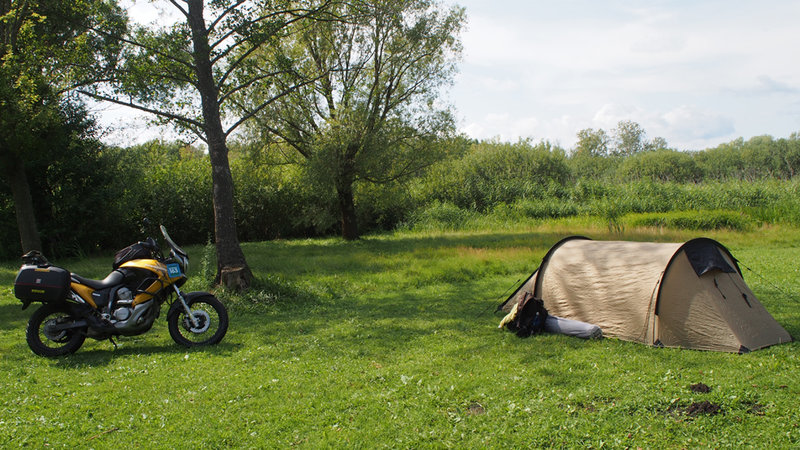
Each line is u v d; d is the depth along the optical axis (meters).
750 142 62.41
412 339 6.80
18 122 13.03
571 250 7.86
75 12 11.62
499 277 12.37
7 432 3.88
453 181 34.22
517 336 6.90
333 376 5.23
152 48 10.53
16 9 12.72
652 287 6.55
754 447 3.58
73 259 18.22
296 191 27.06
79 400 4.57
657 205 26.92
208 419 4.16
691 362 5.58
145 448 3.68
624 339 6.64
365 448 3.70
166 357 5.95
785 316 7.53
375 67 20.20
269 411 4.35
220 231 10.34
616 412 4.22
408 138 21.14
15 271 14.36
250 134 20.94
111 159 19.75
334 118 20.27
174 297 9.77
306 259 15.47
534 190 33.41
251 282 10.12
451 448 3.69
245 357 5.96
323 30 19.52
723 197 26.28
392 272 12.77
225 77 10.80
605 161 54.56
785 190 26.22
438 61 21.03
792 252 15.06
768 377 4.93
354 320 8.04
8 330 7.51
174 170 25.06
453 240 20.91
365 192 23.41
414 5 19.92
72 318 6.03
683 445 3.64
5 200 17.80
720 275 6.49
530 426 3.99
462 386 4.85
